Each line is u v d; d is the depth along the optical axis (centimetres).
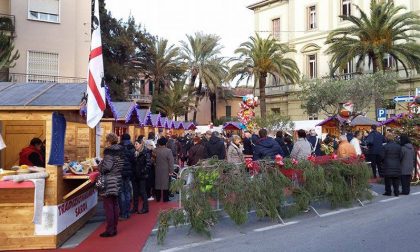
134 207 988
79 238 757
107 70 3628
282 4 4072
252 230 800
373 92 2531
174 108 4441
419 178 1430
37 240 686
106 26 3766
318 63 3719
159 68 4272
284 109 4009
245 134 1639
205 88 4703
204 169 756
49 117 702
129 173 923
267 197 817
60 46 2611
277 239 721
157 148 1119
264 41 3272
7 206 684
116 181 756
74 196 794
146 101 4181
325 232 763
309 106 2812
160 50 4259
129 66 3969
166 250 669
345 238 715
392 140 1196
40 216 684
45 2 2581
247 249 661
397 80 2814
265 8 4234
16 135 1114
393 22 2634
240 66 3375
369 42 2678
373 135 1505
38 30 2555
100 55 789
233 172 777
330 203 1000
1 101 718
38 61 2553
